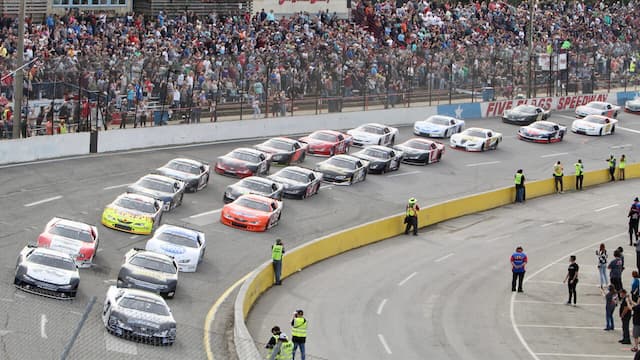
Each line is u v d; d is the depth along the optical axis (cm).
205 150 12588
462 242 10800
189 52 13162
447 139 14650
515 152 14550
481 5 18600
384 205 11469
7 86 11244
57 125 11606
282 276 9012
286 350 6303
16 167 10800
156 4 15062
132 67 12250
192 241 8700
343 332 7788
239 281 8594
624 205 12862
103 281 7856
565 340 8112
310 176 11375
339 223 10644
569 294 9119
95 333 6525
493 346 7844
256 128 13500
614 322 8700
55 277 7125
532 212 12238
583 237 11338
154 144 12444
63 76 11588
